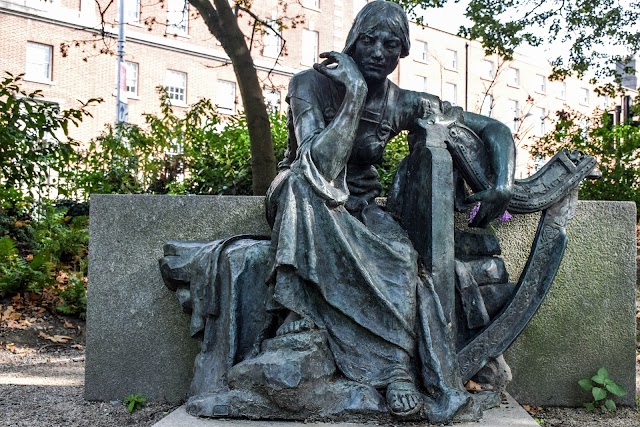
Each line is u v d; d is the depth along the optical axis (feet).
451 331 12.61
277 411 11.29
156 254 15.15
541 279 14.16
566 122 35.96
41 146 33.09
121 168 38.73
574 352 15.29
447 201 13.25
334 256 12.25
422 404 11.34
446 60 98.02
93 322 15.19
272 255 12.31
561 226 14.49
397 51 13.61
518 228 15.31
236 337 12.62
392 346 12.01
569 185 14.48
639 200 32.53
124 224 15.20
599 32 48.52
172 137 39.04
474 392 12.95
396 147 30.17
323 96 13.67
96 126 87.15
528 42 48.03
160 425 11.12
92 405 14.74
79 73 86.74
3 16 82.17
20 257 31.14
